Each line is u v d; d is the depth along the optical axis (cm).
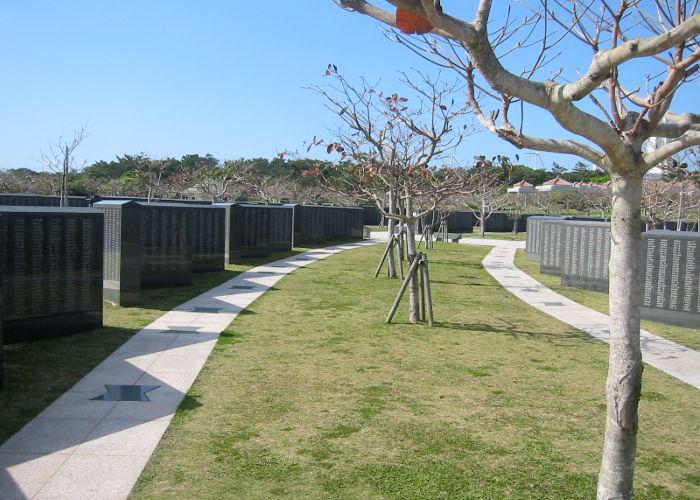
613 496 384
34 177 3853
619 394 380
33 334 910
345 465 519
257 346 916
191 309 1191
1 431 566
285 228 2564
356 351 903
